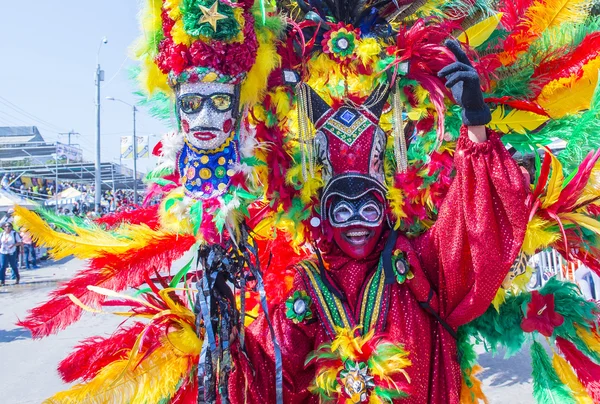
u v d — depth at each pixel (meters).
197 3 1.47
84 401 1.51
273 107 1.73
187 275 1.75
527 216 1.45
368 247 1.70
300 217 1.77
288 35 1.75
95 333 5.40
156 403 1.61
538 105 1.76
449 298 1.61
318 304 1.72
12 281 10.25
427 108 1.79
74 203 17.25
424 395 1.59
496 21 1.81
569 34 1.82
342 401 1.58
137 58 1.63
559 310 1.77
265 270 2.04
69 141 21.98
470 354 1.79
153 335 1.67
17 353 4.88
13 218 1.68
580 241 1.69
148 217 1.97
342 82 1.84
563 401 1.76
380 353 1.53
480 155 1.47
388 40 1.85
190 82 1.52
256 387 1.62
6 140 25.78
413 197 1.73
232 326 1.62
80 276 1.80
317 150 1.73
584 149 1.73
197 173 1.58
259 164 1.65
